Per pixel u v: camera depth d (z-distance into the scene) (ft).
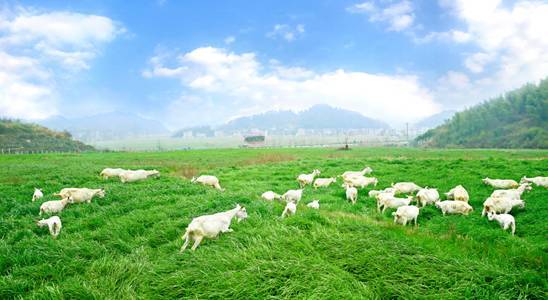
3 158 145.38
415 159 106.73
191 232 28.71
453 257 25.03
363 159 112.47
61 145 537.24
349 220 34.12
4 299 21.89
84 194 46.83
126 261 25.20
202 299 20.43
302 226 31.04
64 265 25.72
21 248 29.07
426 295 20.18
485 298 19.71
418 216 43.09
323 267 22.43
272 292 20.49
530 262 25.31
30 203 45.88
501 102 595.88
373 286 21.45
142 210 40.47
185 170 92.63
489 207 40.50
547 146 366.63
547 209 41.24
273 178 78.89
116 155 175.83
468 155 150.82
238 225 33.55
